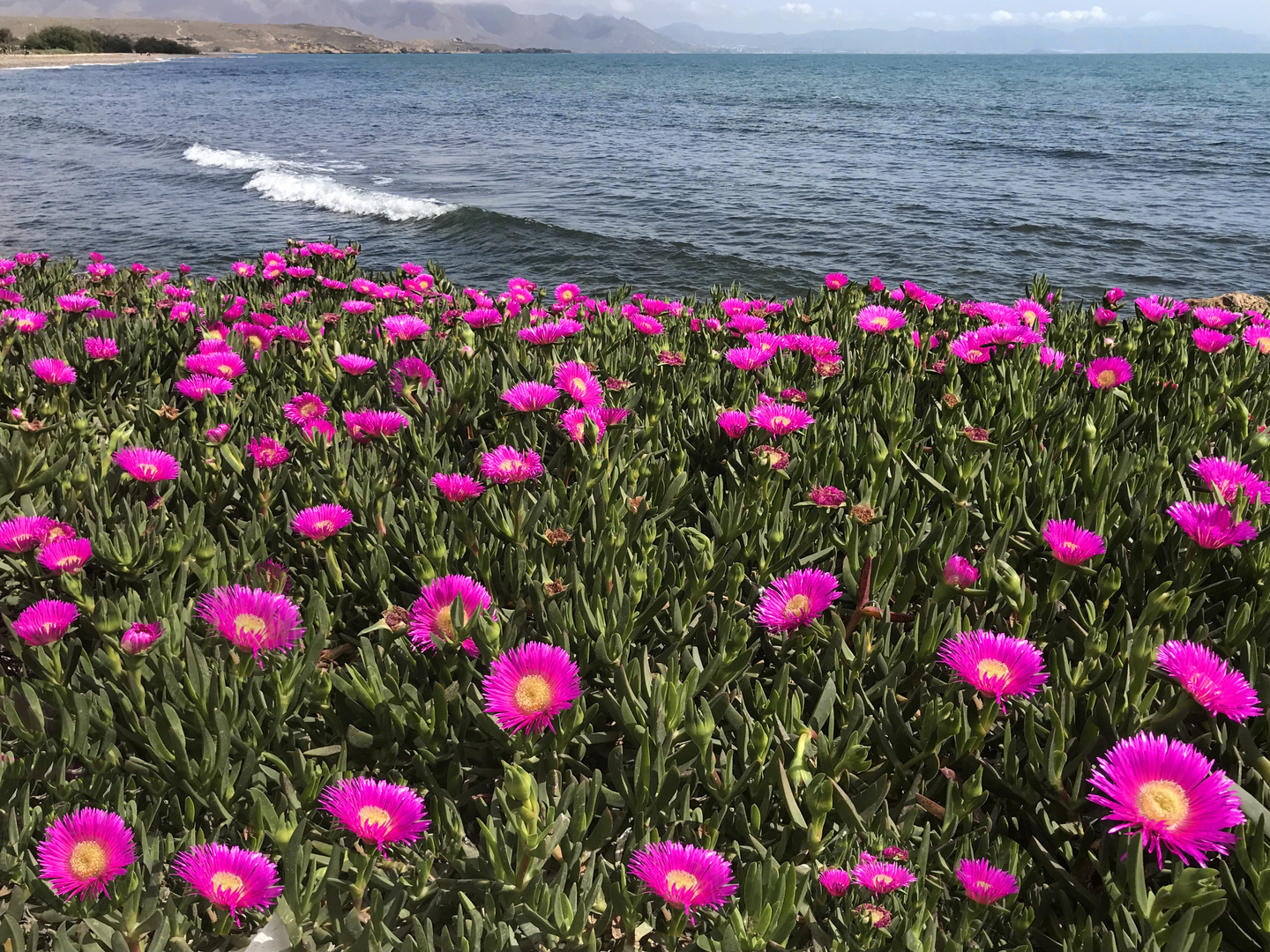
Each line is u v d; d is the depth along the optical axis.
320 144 35.44
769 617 1.72
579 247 16.12
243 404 3.12
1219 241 17.95
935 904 1.38
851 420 3.04
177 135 37.69
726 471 2.77
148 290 5.34
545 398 2.45
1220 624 2.02
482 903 1.41
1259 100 65.81
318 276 5.41
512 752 1.63
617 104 61.31
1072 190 24.47
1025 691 1.50
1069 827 1.51
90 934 1.33
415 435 2.64
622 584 1.88
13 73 108.31
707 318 4.25
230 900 1.25
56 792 1.53
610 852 1.59
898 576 2.13
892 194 23.44
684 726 1.62
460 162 29.88
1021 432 2.86
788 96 71.06
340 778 1.43
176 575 2.10
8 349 3.66
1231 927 1.29
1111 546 2.20
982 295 13.75
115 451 2.70
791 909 1.25
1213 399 3.14
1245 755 1.55
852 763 1.55
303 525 2.01
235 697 1.58
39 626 1.60
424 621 1.63
